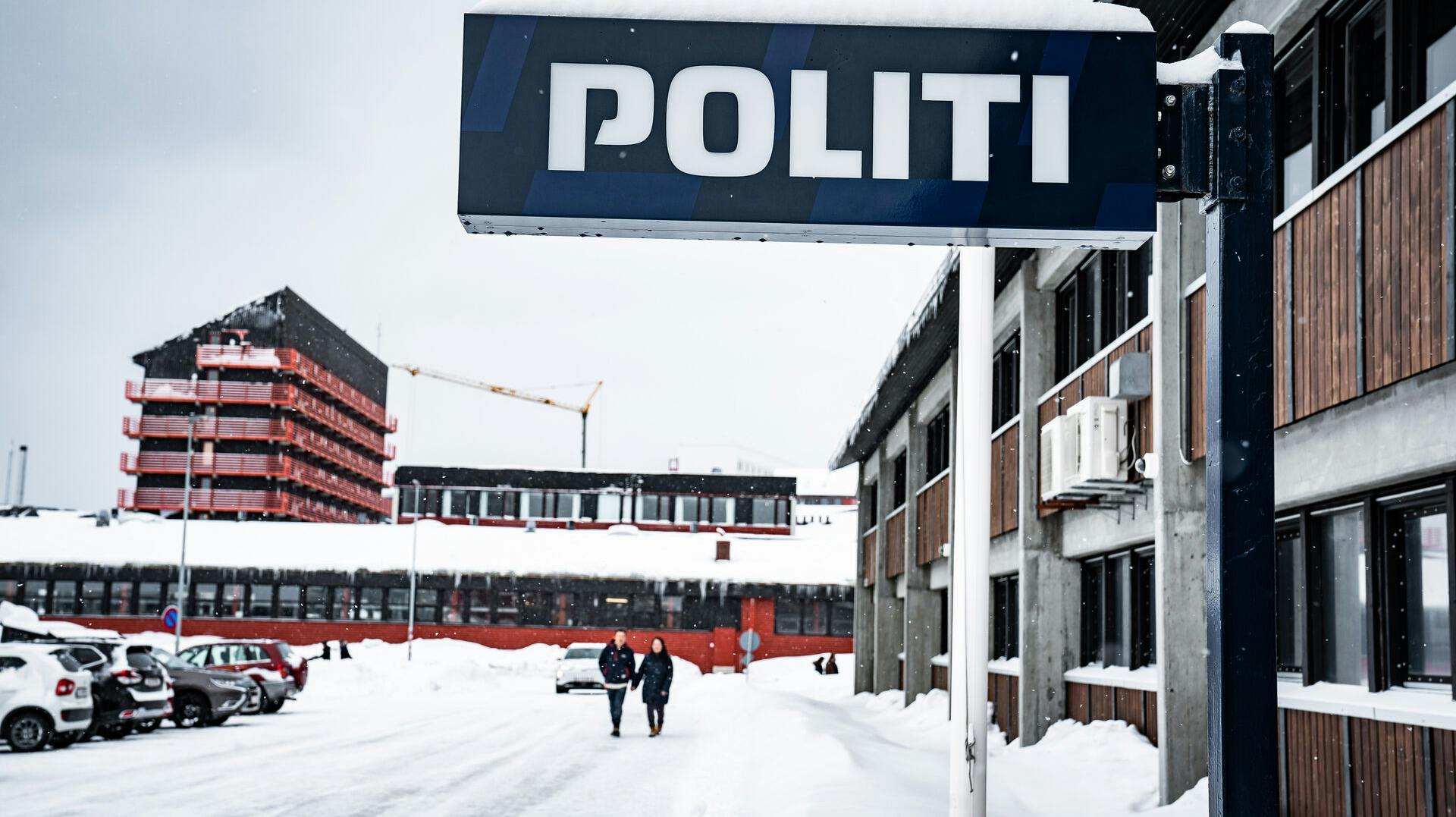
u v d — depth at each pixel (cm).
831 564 6925
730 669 6650
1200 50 1176
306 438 10138
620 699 2344
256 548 6875
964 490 773
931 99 432
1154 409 1227
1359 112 930
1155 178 430
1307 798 976
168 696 2364
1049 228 429
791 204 429
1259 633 401
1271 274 426
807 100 432
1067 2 438
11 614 3170
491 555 6862
